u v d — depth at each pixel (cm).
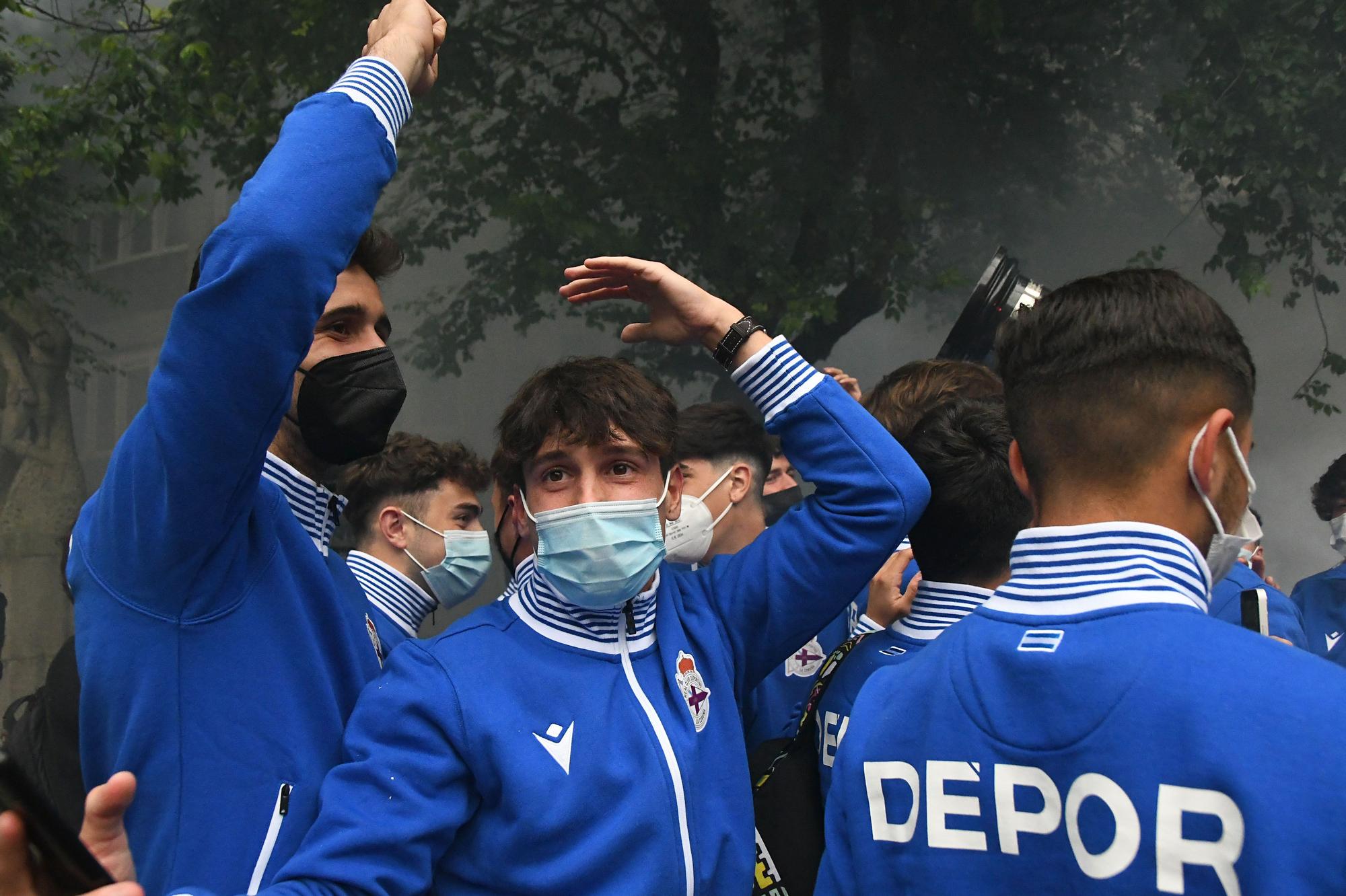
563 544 168
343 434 167
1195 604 109
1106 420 114
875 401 212
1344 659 422
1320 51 1180
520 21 1459
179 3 1237
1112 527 111
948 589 183
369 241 173
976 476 179
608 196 1355
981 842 109
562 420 172
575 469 173
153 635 139
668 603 182
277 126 1257
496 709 157
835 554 179
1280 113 1153
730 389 1470
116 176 1188
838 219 1321
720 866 163
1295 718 94
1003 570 183
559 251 1392
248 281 136
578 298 203
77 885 87
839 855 126
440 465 298
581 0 1445
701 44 1423
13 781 82
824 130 1372
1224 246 1241
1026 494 127
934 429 185
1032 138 1451
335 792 146
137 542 138
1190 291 116
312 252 140
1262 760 93
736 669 186
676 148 1348
